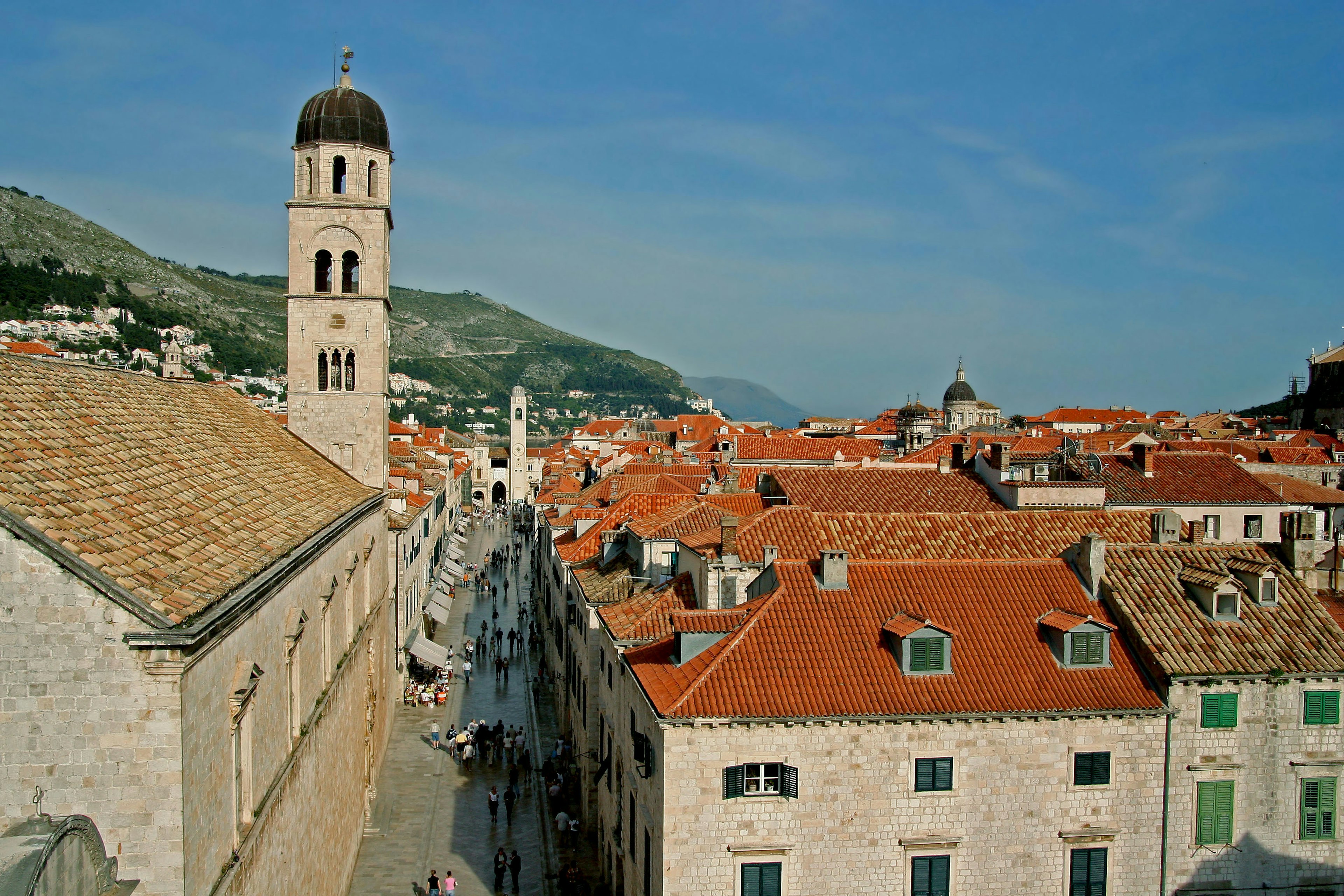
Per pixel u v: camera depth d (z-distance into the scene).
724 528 41.91
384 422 67.38
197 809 21.05
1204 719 33.75
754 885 31.08
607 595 50.22
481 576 129.12
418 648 76.88
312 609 36.00
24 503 20.44
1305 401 176.50
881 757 31.72
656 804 32.12
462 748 64.12
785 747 31.20
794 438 126.38
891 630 34.06
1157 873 33.56
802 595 36.12
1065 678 34.03
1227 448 115.44
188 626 20.39
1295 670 34.12
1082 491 61.19
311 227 65.06
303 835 33.09
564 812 54.72
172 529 25.42
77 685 19.66
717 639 35.06
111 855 19.75
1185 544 42.38
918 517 46.47
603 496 85.81
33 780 19.58
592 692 49.56
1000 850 32.47
